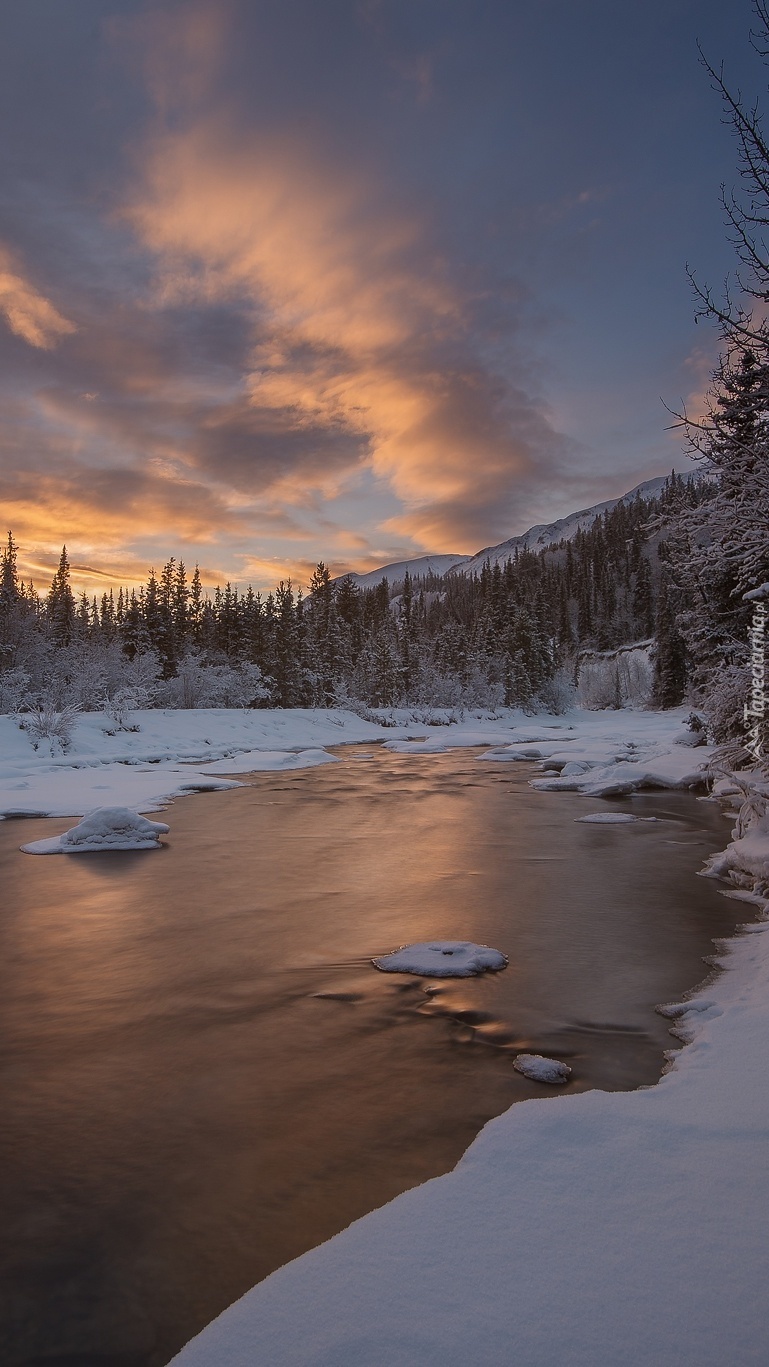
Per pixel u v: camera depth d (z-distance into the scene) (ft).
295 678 220.23
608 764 99.04
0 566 164.55
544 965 26.43
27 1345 10.28
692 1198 10.93
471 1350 8.12
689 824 57.72
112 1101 17.31
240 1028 21.44
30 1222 12.91
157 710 127.95
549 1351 8.02
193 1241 12.28
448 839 52.01
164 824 56.39
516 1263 9.70
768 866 35.78
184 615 222.07
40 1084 18.22
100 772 84.79
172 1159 14.79
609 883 38.88
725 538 27.48
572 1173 12.01
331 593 259.60
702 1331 8.16
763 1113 13.69
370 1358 8.14
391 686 239.09
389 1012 22.49
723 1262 9.35
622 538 568.41
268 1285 9.74
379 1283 9.53
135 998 23.81
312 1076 18.39
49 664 139.13
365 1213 12.85
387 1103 16.89
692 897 35.91
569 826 57.36
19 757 87.15
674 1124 13.55
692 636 67.05
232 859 45.37
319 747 138.62
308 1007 22.95
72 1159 14.89
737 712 49.19
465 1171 12.37
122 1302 11.01
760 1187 11.07
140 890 37.76
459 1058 19.25
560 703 279.28
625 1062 18.79
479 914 33.12
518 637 279.90
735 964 26.02
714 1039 18.81
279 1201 13.28
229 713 139.95
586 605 494.18
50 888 38.19
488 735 168.76
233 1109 16.79
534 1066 18.40
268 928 31.19
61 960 27.45
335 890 37.63
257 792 79.41
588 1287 9.07
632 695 347.36
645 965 26.37
